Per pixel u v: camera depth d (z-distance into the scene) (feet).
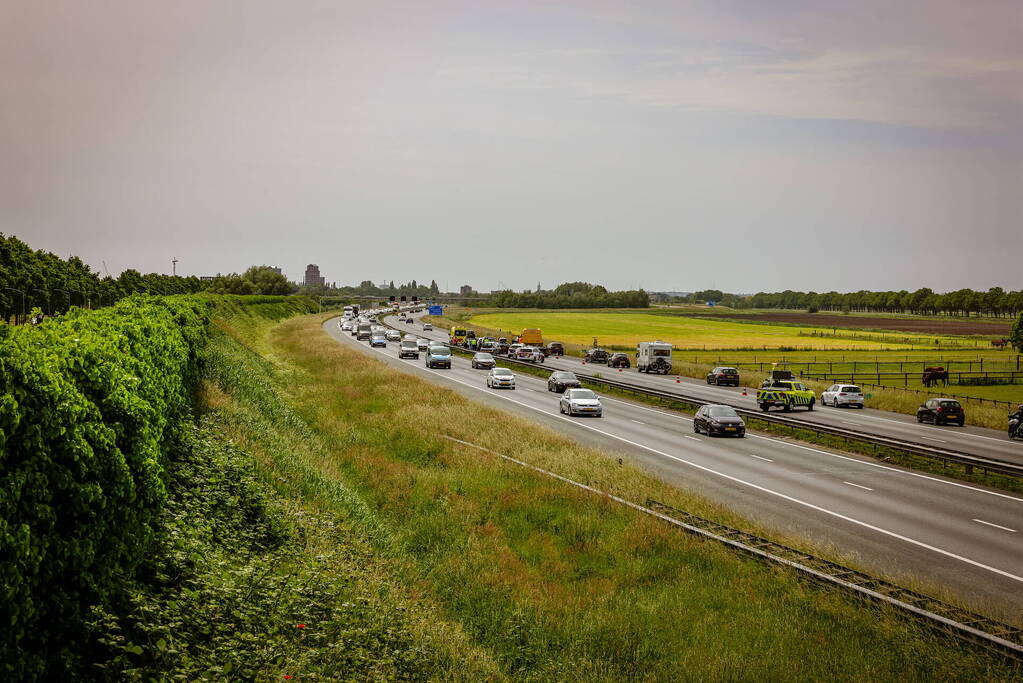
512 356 265.34
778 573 53.31
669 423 135.13
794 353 350.23
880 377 239.71
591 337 449.89
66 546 28.43
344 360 192.95
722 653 43.42
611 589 53.16
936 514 72.59
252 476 56.29
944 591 49.93
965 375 241.96
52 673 26.71
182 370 69.15
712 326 595.47
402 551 58.65
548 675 41.42
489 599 51.08
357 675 33.81
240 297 416.67
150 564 36.24
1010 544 62.90
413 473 81.41
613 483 77.87
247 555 43.34
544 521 67.82
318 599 39.27
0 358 28.17
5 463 27.25
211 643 31.94
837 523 68.74
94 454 31.73
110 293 299.17
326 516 57.06
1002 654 40.01
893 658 41.68
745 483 84.94
